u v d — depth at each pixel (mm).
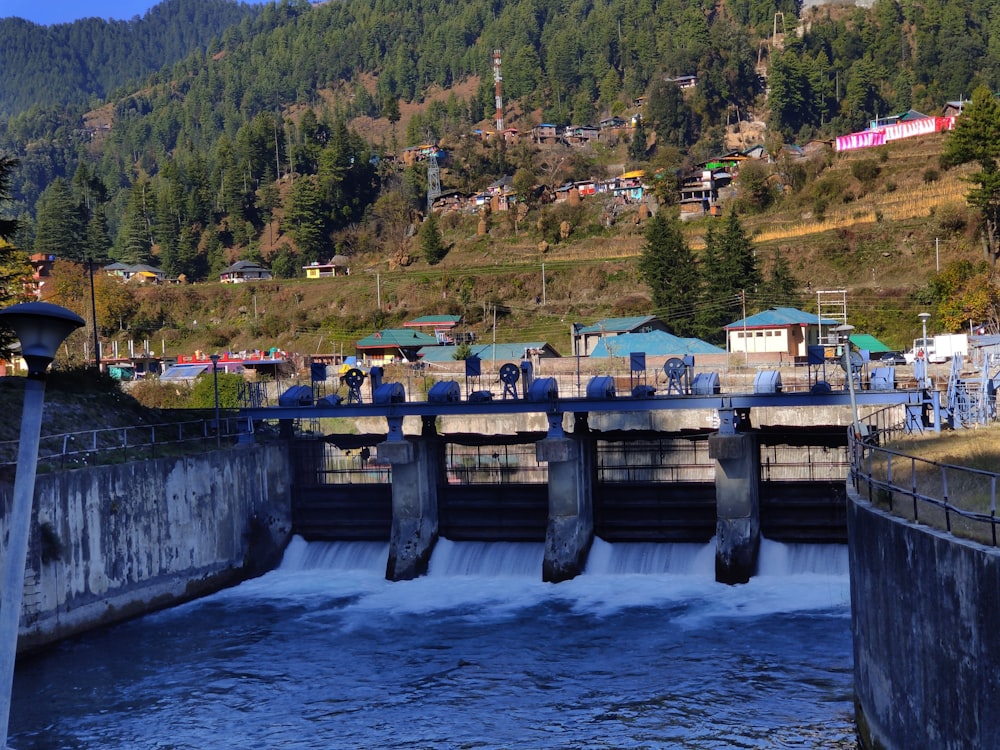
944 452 36781
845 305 118688
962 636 22281
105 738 38125
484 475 84562
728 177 190875
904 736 26094
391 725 38438
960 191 152375
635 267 159375
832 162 176500
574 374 102438
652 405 57000
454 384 61656
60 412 59688
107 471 51906
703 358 103125
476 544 61500
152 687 43156
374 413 61594
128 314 181375
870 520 28547
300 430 74125
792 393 54594
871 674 29062
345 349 155750
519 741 36406
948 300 116062
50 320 14383
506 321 153875
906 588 25531
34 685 43625
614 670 42688
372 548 62938
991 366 56875
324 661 45781
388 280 179500
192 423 64125
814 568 54906
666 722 37219
